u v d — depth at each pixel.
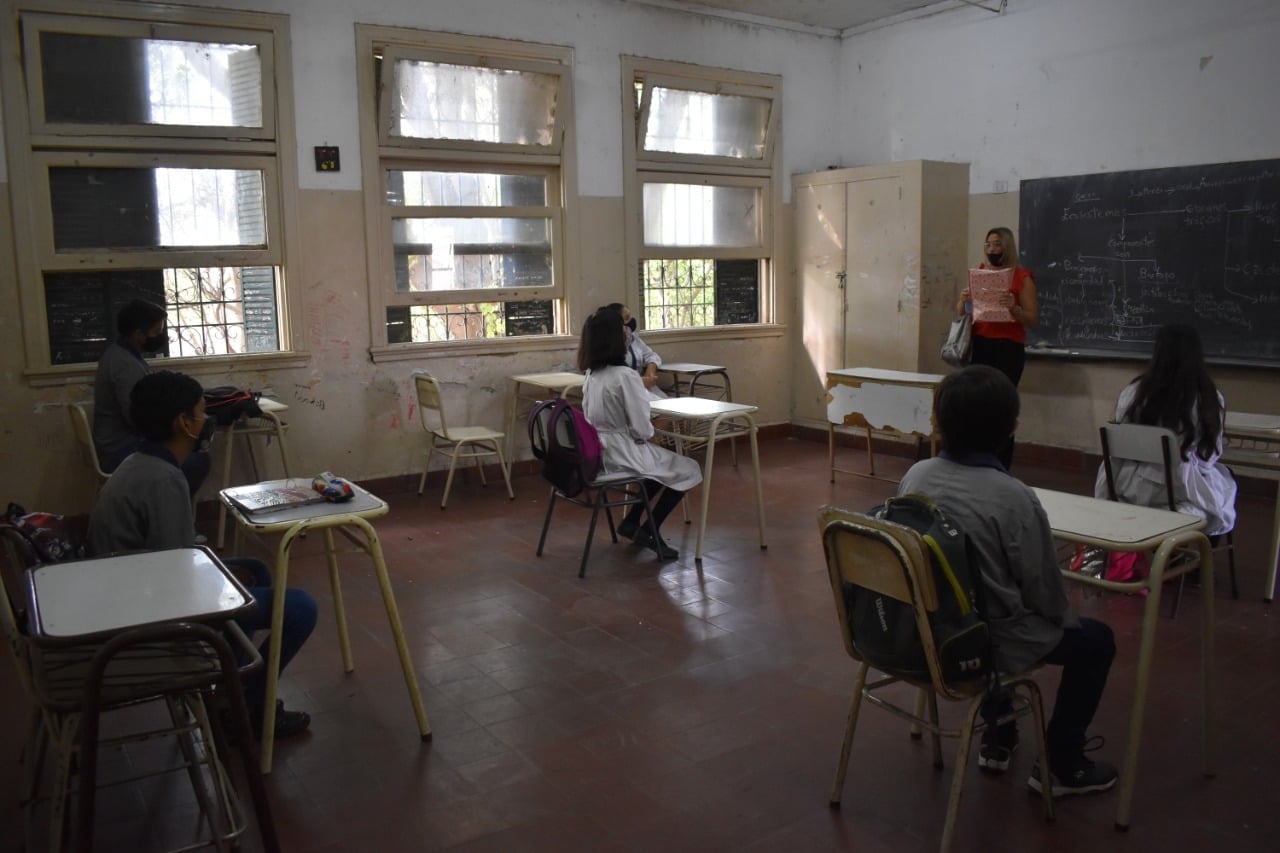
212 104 5.21
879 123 7.39
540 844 2.25
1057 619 2.15
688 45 6.83
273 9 5.26
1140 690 2.26
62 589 1.92
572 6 6.27
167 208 5.17
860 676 2.36
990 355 5.71
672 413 4.48
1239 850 2.20
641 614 3.80
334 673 3.27
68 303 5.00
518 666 3.31
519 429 6.42
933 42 6.91
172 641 1.72
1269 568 3.85
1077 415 6.28
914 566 1.98
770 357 7.59
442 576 4.31
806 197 7.41
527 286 6.36
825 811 2.38
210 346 5.41
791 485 6.04
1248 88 5.32
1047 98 6.27
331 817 2.38
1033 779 2.44
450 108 5.92
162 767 2.66
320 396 5.66
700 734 2.80
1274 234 5.27
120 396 4.34
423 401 5.68
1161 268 5.77
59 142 4.82
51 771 2.64
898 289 6.75
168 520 2.38
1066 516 2.45
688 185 7.05
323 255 5.58
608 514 4.79
